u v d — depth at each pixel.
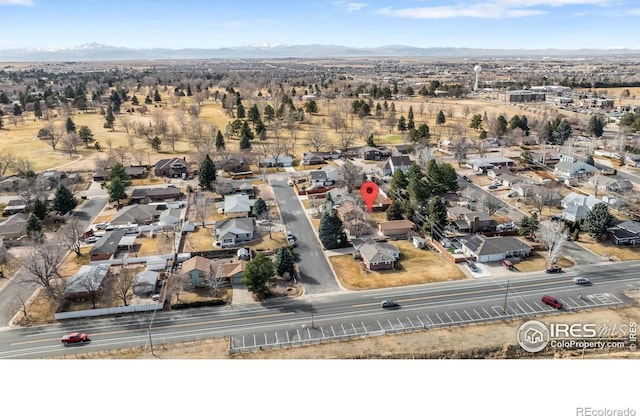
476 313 51.75
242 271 59.50
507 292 55.91
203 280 59.34
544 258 65.19
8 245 71.75
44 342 48.19
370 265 63.03
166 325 51.06
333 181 99.94
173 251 68.62
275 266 60.78
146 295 57.09
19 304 55.19
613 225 72.31
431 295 56.09
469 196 88.69
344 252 68.44
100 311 53.19
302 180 104.31
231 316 52.62
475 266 63.09
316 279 60.69
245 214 82.25
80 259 66.69
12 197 94.44
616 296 54.84
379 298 55.75
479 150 123.25
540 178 103.06
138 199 91.38
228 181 99.94
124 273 57.94
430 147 121.31
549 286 57.47
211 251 67.81
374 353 44.53
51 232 76.81
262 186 100.81
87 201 92.38
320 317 51.91
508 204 86.94
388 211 78.31
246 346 46.53
